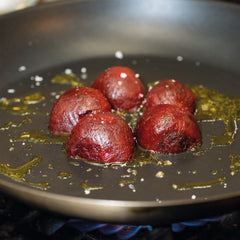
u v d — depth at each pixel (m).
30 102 0.53
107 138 0.43
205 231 0.43
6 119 0.50
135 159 0.44
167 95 0.48
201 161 0.44
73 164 0.44
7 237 0.43
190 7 0.60
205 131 0.48
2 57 0.57
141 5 0.61
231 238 0.43
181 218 0.37
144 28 0.61
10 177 0.43
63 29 0.60
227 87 0.55
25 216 0.44
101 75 0.50
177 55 0.60
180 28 0.61
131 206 0.35
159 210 0.36
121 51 0.61
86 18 0.61
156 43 0.61
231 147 0.46
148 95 0.49
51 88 0.55
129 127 0.45
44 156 0.45
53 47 0.60
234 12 0.58
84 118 0.44
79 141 0.43
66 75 0.57
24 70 0.58
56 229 0.43
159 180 0.42
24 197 0.37
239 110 0.51
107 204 0.35
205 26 0.60
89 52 0.61
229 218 0.43
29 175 0.43
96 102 0.46
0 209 0.45
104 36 0.61
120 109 0.50
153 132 0.44
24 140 0.47
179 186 0.42
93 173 0.43
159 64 0.59
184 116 0.44
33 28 0.59
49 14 0.60
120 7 0.61
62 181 0.42
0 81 0.56
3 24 0.57
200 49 0.60
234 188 0.42
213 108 0.51
